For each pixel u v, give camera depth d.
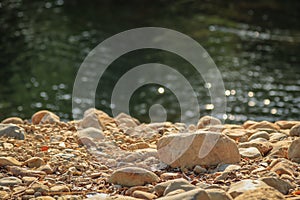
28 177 10.40
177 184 9.59
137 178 10.21
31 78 37.38
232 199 9.13
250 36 47.97
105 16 52.19
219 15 53.25
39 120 14.38
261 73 40.06
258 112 34.28
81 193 9.92
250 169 10.76
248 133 13.25
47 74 38.22
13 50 42.53
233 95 36.75
